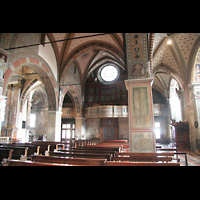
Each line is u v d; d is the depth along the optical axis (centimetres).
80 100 2161
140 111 845
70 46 1542
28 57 1124
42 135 2312
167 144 2136
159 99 2344
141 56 893
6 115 1669
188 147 1518
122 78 2405
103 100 2431
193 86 1380
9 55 952
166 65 1620
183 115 1636
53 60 1471
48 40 1384
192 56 1380
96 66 2275
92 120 2397
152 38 912
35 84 2033
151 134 812
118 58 1529
